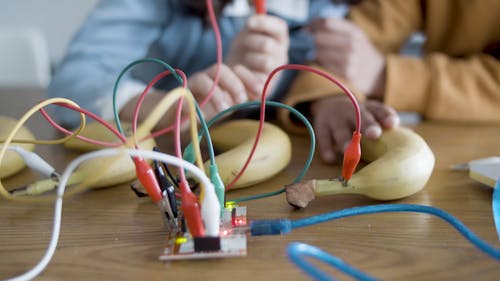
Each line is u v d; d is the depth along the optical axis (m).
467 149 0.56
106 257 0.32
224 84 0.54
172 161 0.28
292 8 0.96
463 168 0.48
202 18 0.93
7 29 1.39
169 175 0.39
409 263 0.30
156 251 0.32
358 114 0.38
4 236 0.36
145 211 0.40
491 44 0.90
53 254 0.33
